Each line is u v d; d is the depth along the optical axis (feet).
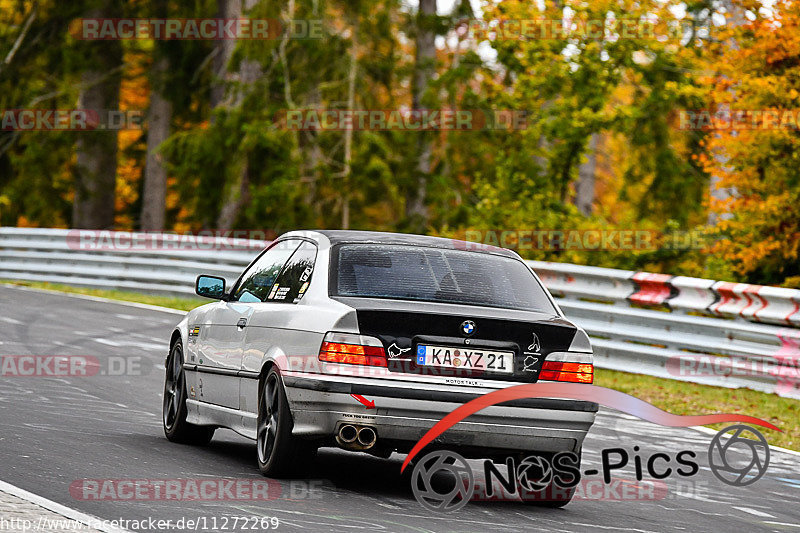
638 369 130.21
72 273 210.38
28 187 305.32
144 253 202.49
